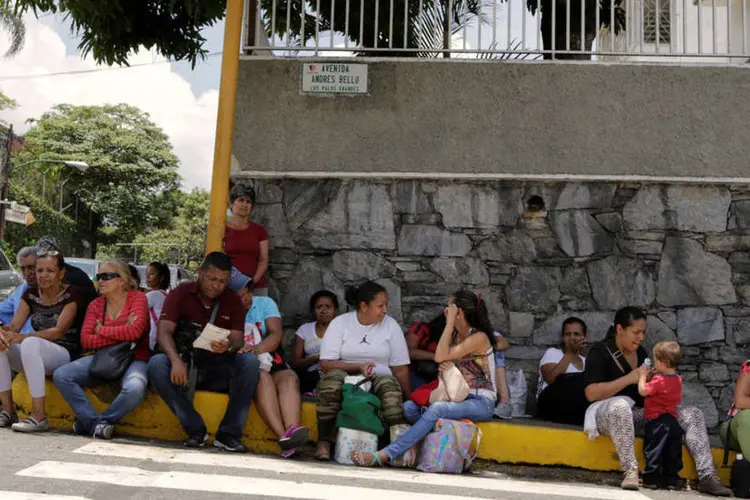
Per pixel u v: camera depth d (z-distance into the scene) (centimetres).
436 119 700
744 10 701
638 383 555
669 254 688
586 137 692
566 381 621
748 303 681
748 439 534
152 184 5122
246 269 665
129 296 580
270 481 446
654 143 689
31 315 593
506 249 696
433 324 645
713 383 676
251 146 704
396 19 845
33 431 546
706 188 690
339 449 546
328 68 705
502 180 697
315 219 705
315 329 667
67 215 4569
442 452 539
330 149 702
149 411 579
